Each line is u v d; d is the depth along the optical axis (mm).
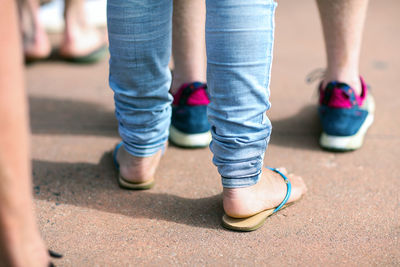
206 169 1632
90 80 2521
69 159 1691
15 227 792
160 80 1263
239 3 1018
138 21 1154
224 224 1274
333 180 1558
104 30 3277
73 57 2729
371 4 4277
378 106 2170
